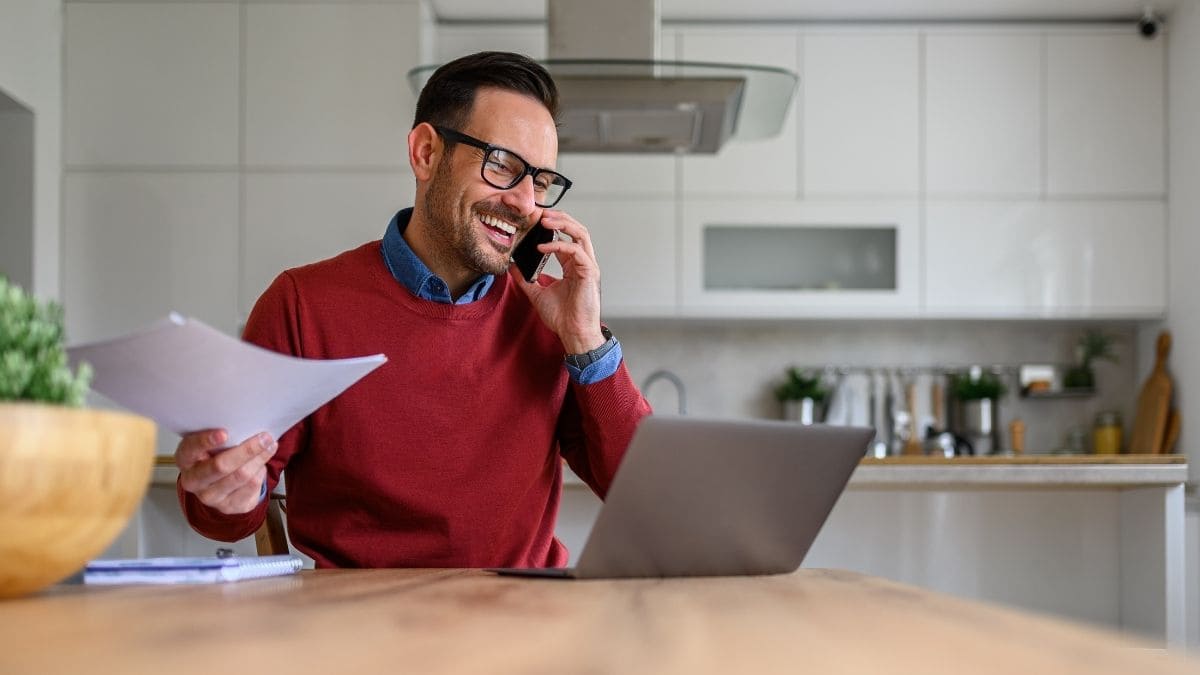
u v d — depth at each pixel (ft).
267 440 4.36
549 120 5.95
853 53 15.61
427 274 5.83
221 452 4.32
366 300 5.89
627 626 2.74
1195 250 14.84
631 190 15.47
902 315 15.46
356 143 14.34
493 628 2.64
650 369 17.02
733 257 15.55
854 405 16.94
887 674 2.05
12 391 3.07
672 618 2.93
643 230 15.46
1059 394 16.61
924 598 3.52
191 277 14.24
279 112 14.33
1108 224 15.52
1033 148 15.56
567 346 5.77
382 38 14.39
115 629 2.53
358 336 5.82
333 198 14.32
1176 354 15.38
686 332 17.03
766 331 17.02
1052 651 2.35
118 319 14.17
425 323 5.87
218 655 2.13
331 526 5.76
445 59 15.72
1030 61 15.61
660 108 10.16
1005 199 15.55
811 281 15.55
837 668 2.12
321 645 2.29
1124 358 16.85
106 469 3.17
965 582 10.53
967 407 16.46
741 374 16.99
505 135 5.79
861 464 10.10
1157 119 15.56
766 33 15.61
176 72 14.33
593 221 15.46
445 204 5.82
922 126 15.56
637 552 4.10
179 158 14.28
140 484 3.37
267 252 14.26
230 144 14.33
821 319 15.99
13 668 1.97
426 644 2.33
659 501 3.99
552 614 2.97
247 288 14.25
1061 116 15.56
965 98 15.58
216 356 3.84
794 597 3.53
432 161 5.95
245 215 14.28
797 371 16.85
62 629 2.53
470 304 6.00
